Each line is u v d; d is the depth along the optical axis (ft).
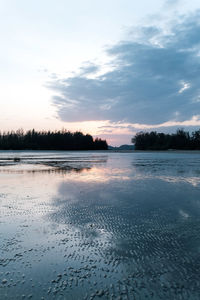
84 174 46.39
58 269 10.37
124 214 18.95
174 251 12.31
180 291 8.86
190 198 24.81
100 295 8.55
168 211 19.90
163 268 10.57
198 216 18.52
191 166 65.67
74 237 14.14
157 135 344.08
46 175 44.50
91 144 346.13
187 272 10.23
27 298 8.35
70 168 59.67
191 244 13.19
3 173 47.73
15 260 11.14
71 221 17.10
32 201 22.97
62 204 21.94
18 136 331.57
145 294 8.66
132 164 73.82
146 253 12.07
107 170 54.54
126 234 14.69
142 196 25.73
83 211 19.69
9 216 18.12
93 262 11.07
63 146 328.08
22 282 9.35
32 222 16.79
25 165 69.10
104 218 17.87
